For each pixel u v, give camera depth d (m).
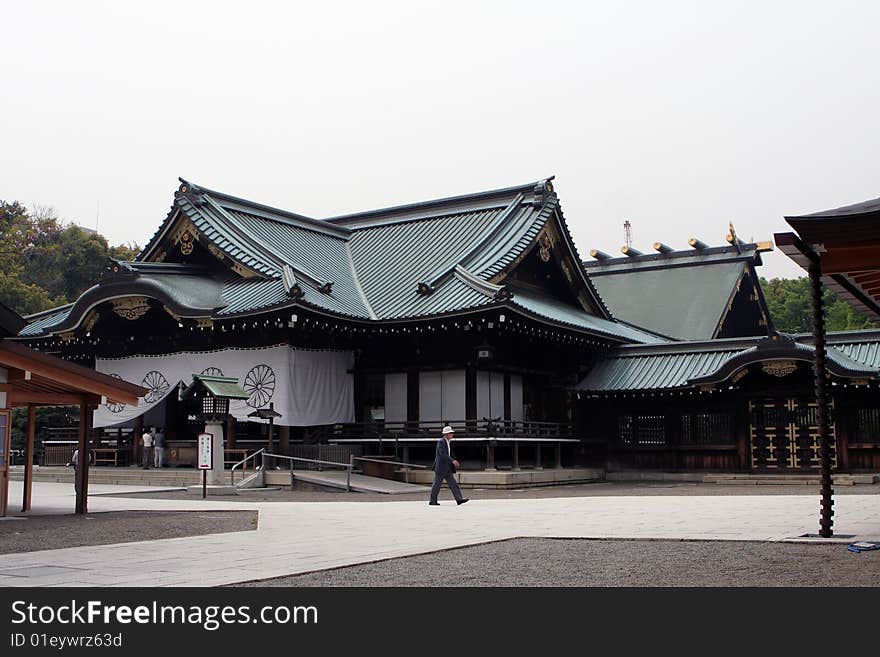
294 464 32.22
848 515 17.11
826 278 12.71
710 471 34.44
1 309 16.05
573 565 10.94
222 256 35.75
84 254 69.00
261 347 33.19
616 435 36.59
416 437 32.09
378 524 16.48
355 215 44.03
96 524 16.44
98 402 18.92
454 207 41.41
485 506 21.11
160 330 35.53
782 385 33.19
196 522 16.88
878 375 30.86
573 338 35.88
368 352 35.12
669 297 54.41
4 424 17.45
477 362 32.72
